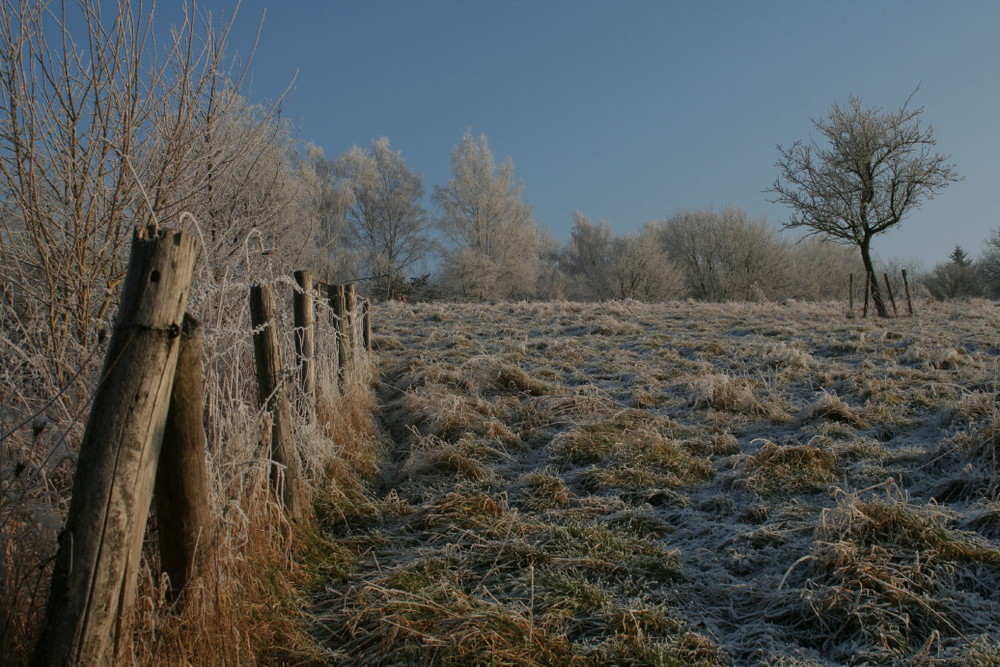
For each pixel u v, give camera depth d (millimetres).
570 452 5973
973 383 7387
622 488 5176
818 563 3586
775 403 7359
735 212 49094
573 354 10750
